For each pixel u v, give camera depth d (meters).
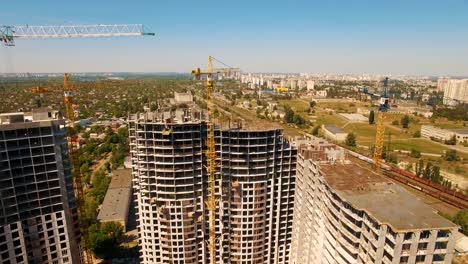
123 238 192.38
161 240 138.88
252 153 135.12
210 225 141.62
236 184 138.25
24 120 119.81
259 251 147.62
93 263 170.38
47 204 120.75
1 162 108.94
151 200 134.38
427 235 83.06
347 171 118.31
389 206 91.88
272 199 144.38
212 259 143.00
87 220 176.62
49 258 125.38
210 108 164.75
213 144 132.00
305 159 133.00
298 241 143.50
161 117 136.88
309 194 132.00
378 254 86.75
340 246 104.94
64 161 124.69
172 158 130.12
